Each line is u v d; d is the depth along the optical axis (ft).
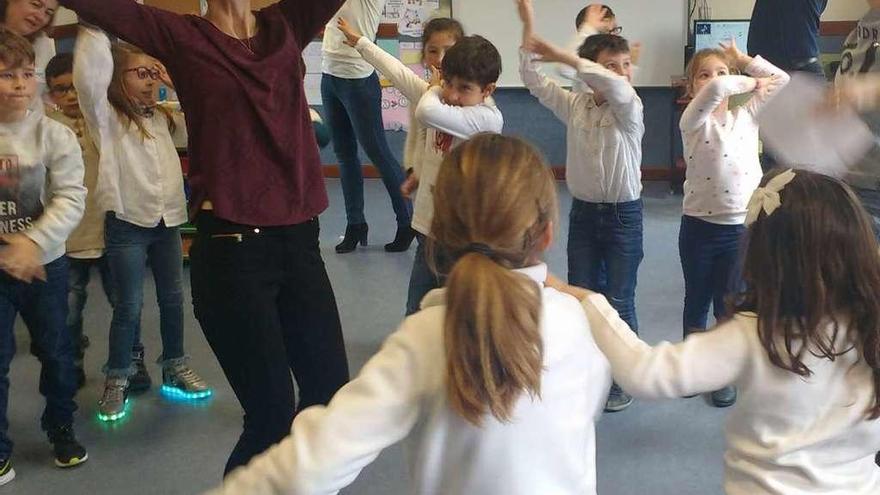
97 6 5.46
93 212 9.29
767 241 4.46
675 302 12.11
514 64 20.45
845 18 19.44
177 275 9.53
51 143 7.57
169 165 9.18
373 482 7.82
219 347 6.10
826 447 4.40
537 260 3.98
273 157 5.97
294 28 6.33
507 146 3.89
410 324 3.84
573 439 3.85
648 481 7.77
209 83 5.76
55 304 7.93
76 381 9.11
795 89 7.29
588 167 8.71
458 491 3.78
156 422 9.09
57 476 8.07
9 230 7.51
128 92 8.82
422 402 3.73
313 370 6.35
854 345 4.34
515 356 3.57
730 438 4.65
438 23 10.12
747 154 8.87
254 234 5.95
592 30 11.95
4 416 7.91
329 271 13.96
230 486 3.68
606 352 4.62
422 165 9.37
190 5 18.80
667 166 20.70
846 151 6.88
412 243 15.55
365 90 14.06
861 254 4.34
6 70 7.21
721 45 9.26
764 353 4.38
